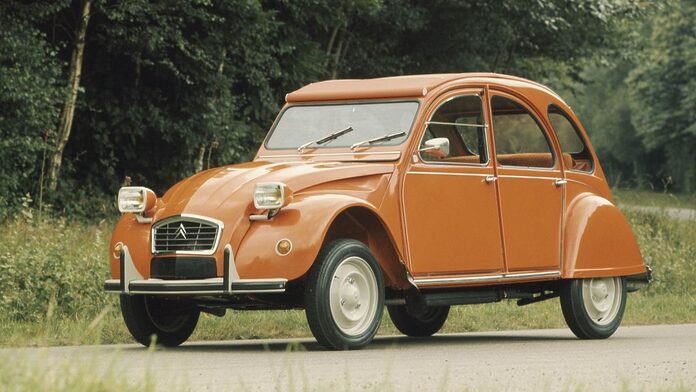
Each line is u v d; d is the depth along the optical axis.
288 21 28.64
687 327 14.52
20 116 22.62
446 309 13.65
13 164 22.69
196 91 25.84
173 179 26.78
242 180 10.41
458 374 8.02
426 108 11.37
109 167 25.77
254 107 27.41
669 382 7.62
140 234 10.48
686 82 82.56
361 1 28.58
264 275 9.84
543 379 7.71
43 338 10.89
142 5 23.67
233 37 25.91
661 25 81.75
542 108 12.76
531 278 12.12
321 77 30.45
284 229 9.89
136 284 10.29
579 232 12.66
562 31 35.16
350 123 11.57
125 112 25.44
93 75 25.62
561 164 12.81
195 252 10.06
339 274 10.06
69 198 24.38
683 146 83.69
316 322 9.94
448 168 11.36
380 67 32.12
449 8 32.56
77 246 16.67
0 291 13.23
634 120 86.44
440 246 11.16
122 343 11.59
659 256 21.39
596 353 10.10
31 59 22.69
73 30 24.80
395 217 10.77
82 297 13.65
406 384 7.34
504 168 11.99
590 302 12.76
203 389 6.86
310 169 10.55
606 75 100.69
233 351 10.29
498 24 32.94
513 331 14.22
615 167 102.19
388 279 10.91
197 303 10.87
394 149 11.08
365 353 9.80
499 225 11.84
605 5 34.03
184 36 25.92
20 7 22.97
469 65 33.81
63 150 25.73
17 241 15.79
